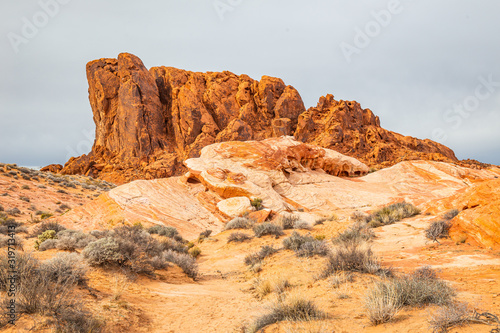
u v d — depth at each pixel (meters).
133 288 8.46
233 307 7.73
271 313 5.64
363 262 8.03
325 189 34.72
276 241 17.39
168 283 10.41
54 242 11.85
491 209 10.02
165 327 6.19
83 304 5.91
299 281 8.59
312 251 11.80
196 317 6.95
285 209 29.36
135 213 27.41
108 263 9.64
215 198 31.09
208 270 14.19
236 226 23.75
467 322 3.98
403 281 5.61
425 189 34.03
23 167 49.25
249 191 30.30
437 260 8.79
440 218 13.89
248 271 12.42
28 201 34.47
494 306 4.64
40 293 5.10
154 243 13.42
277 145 38.09
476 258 8.44
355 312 5.30
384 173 39.22
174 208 28.73
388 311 4.75
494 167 66.75
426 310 4.75
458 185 33.59
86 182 54.19
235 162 34.38
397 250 10.80
